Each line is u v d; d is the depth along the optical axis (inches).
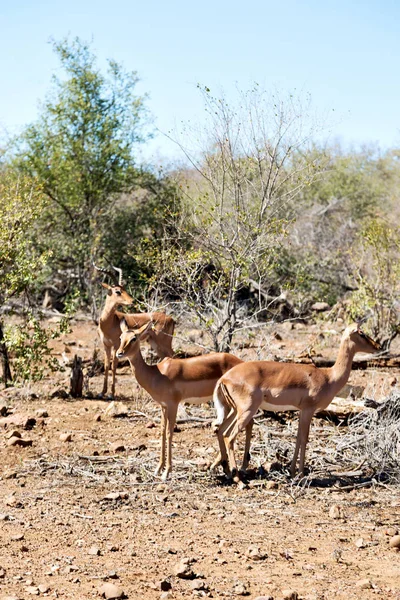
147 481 329.7
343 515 292.5
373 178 1350.9
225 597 215.9
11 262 515.8
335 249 970.1
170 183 882.1
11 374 553.6
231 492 319.9
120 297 496.7
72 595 214.5
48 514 285.0
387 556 251.1
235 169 499.8
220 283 477.1
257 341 619.8
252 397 324.8
